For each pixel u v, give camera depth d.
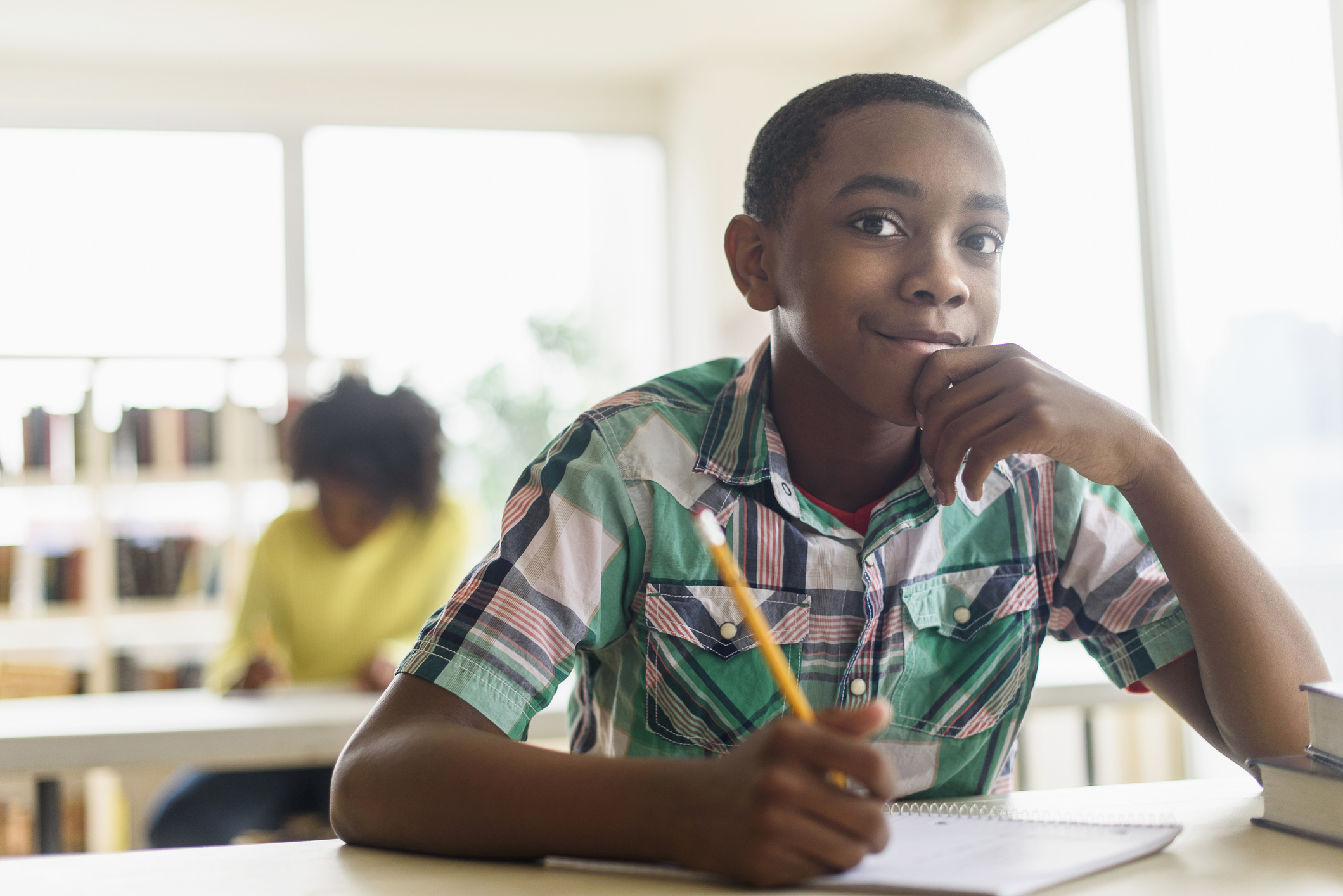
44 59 3.89
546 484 0.80
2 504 3.29
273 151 4.12
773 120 0.85
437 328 4.22
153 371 3.51
